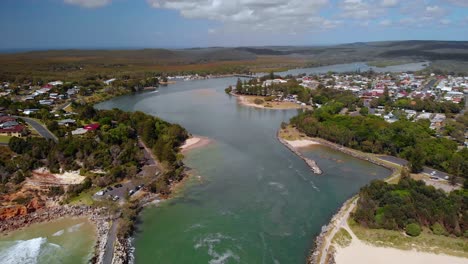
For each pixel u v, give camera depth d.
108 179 99.56
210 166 121.12
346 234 76.00
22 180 100.38
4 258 68.88
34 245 73.00
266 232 80.38
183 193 99.62
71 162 111.25
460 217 77.50
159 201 94.38
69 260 68.31
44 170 107.56
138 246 74.31
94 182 99.06
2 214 81.81
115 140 131.50
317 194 100.56
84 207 87.44
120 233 75.94
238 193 100.50
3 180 99.06
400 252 69.69
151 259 69.94
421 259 67.62
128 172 105.12
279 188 104.31
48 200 90.81
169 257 70.69
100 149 117.56
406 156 126.69
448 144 128.50
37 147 114.75
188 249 73.50
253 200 96.25
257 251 73.00
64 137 132.00
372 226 77.38
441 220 76.69
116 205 87.19
